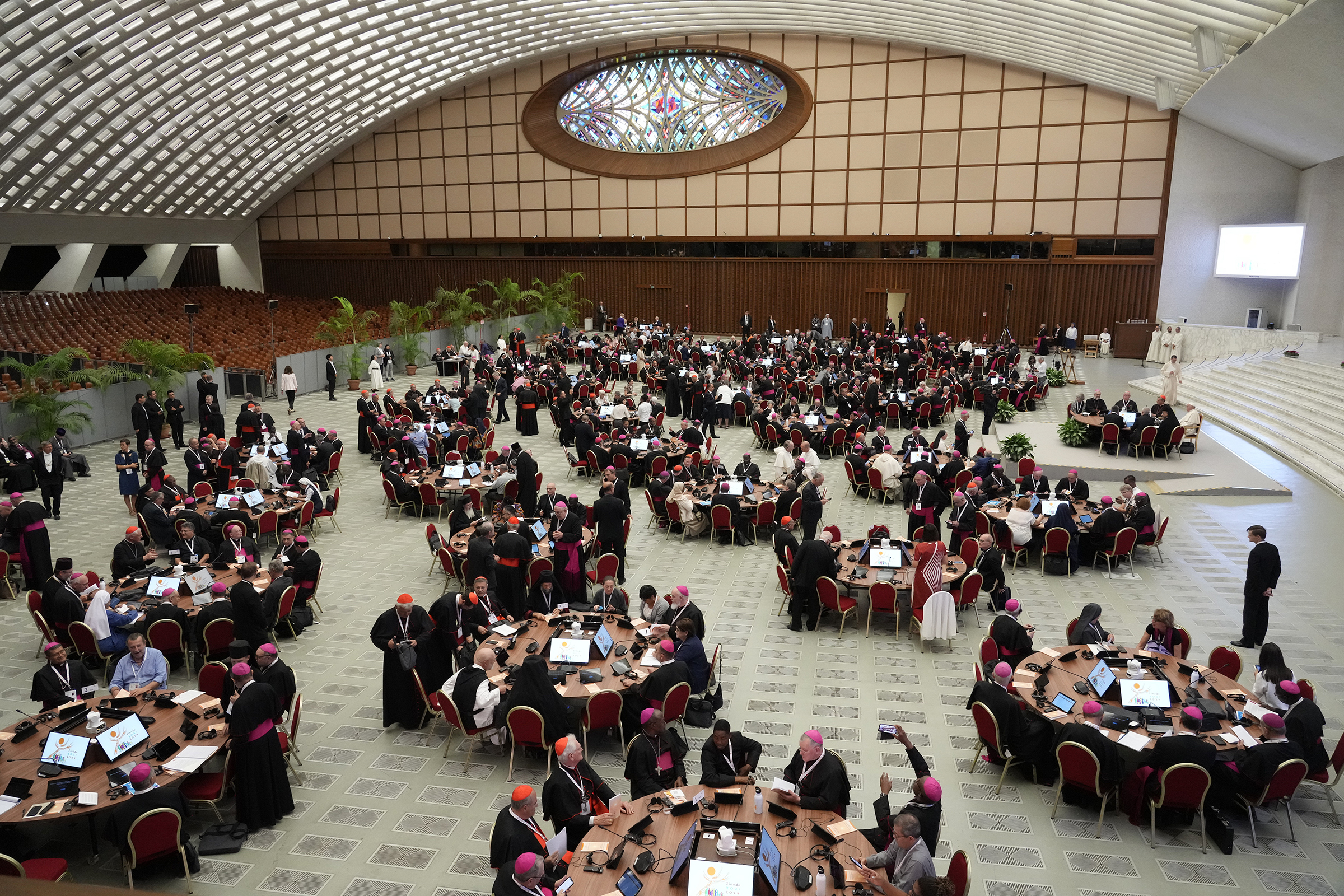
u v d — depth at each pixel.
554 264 45.81
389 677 10.09
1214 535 16.47
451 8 32.00
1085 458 21.30
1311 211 31.47
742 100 41.47
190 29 27.55
